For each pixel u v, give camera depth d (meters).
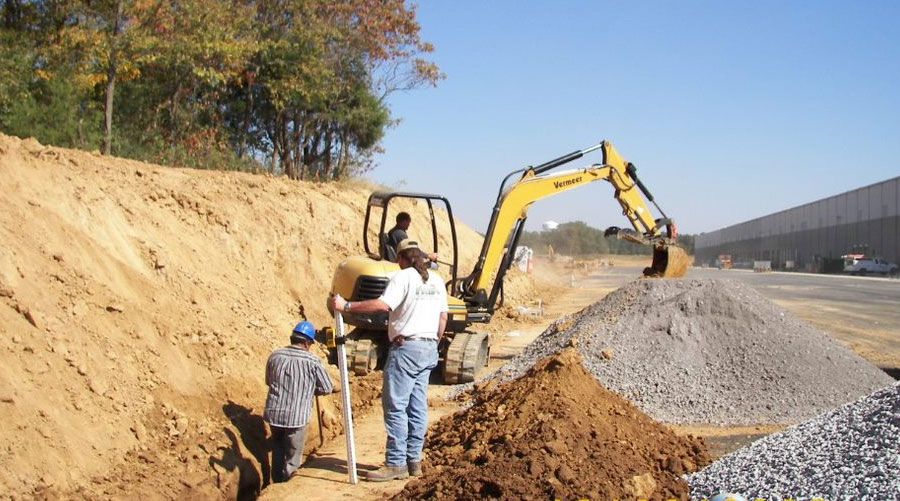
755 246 115.06
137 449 7.06
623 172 15.70
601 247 148.25
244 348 9.70
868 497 5.04
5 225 7.97
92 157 12.82
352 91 28.81
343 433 9.72
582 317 12.97
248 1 25.47
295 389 7.86
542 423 7.42
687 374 10.61
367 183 28.23
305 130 28.28
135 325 8.29
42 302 7.40
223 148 23.75
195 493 6.96
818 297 31.83
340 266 12.70
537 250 95.81
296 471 8.08
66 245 8.50
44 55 18.52
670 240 15.95
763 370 10.49
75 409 6.77
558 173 15.06
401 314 7.85
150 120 22.12
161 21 19.89
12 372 6.45
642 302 12.02
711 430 9.50
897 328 19.84
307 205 18.09
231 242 13.64
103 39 18.62
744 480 5.94
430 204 13.63
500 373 12.28
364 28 27.70
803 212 90.88
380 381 12.19
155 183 13.15
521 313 24.78
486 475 6.36
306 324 8.15
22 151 9.65
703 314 11.38
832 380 10.36
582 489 6.17
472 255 33.06
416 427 7.89
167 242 11.29
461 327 13.77
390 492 7.38
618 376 10.70
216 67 22.62
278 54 25.62
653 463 7.05
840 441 5.89
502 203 14.52
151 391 7.76
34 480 5.92
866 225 70.38
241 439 8.09
